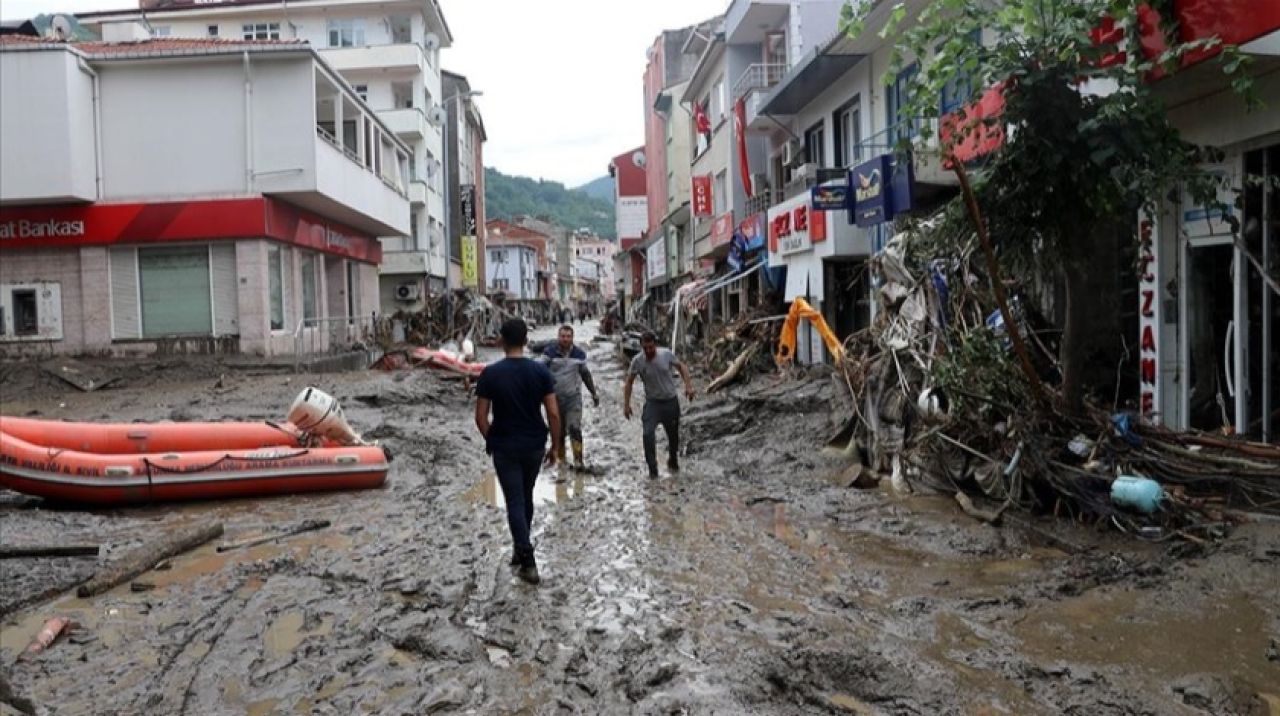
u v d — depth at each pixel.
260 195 22.36
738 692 4.44
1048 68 6.57
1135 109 6.41
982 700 4.29
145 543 7.90
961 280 9.91
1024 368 7.53
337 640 5.39
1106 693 4.27
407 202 35.41
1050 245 7.34
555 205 198.12
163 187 22.38
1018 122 6.84
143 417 15.25
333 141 25.55
